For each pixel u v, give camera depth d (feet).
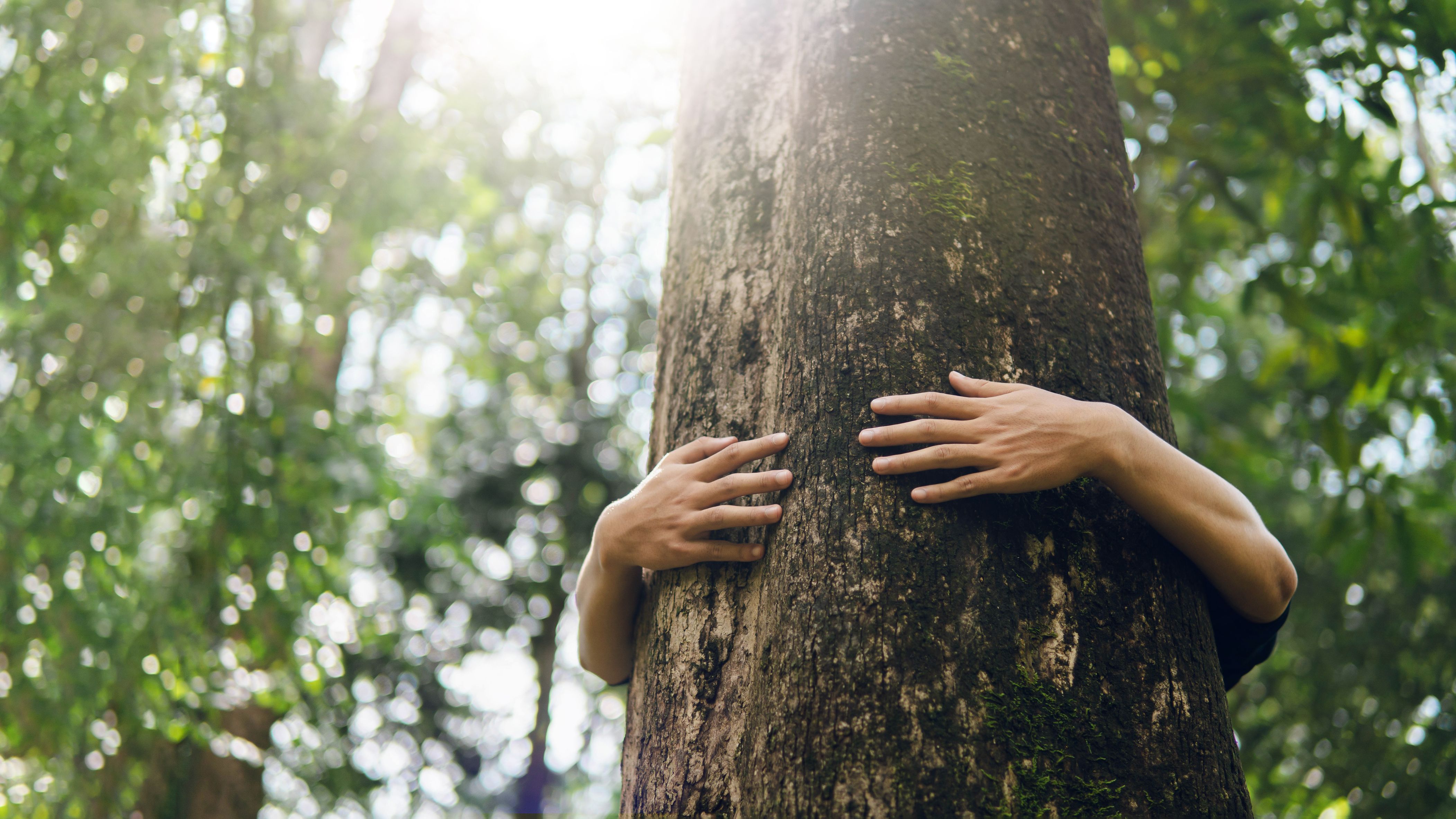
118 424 14.19
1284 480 21.50
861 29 4.40
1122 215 4.37
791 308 4.02
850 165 4.09
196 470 14.35
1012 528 3.48
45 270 15.05
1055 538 3.50
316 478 15.80
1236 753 3.53
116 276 14.44
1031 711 3.17
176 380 14.73
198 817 18.92
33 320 14.32
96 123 14.30
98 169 14.15
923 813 3.01
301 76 17.01
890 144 4.07
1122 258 4.23
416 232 21.70
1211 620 4.04
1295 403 17.40
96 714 14.12
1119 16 11.94
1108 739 3.20
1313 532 21.62
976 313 3.79
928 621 3.28
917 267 3.83
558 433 37.19
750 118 4.69
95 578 13.84
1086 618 3.39
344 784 19.88
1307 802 17.93
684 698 3.75
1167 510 3.58
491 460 36.50
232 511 14.71
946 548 3.41
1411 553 11.95
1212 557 3.68
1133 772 3.17
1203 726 3.39
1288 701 20.01
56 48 14.65
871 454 3.61
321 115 16.75
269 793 19.81
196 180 15.25
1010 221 3.98
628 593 4.28
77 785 14.65
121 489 14.16
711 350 4.32
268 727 20.21
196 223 15.14
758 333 4.22
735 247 4.44
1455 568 18.65
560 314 30.86
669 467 4.00
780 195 4.42
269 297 15.26
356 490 16.21
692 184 4.83
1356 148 10.83
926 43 4.30
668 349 4.67
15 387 14.28
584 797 43.83
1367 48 10.38
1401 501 12.89
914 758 3.08
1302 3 10.78
